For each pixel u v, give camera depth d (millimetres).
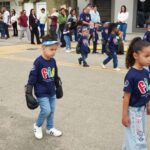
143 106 3502
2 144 4699
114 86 7977
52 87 4648
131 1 20094
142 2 19984
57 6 23406
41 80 4547
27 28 19188
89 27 14234
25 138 4891
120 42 13250
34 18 16922
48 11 23672
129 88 3365
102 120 5594
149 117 5633
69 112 6000
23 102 6633
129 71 3402
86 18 14992
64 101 6660
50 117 4863
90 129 5203
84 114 5898
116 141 4770
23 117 5777
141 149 3488
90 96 7062
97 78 8867
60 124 5406
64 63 11266
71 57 12672
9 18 21672
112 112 6004
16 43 17766
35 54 13578
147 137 4852
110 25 10016
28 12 25453
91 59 12188
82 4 21969
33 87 4723
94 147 4586
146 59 3307
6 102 6645
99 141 4773
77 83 8250
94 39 13672
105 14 21656
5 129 5242
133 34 19594
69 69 10141
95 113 5949
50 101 4719
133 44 3379
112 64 11102
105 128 5242
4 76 9078
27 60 11930
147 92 3445
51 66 4574
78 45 10648
